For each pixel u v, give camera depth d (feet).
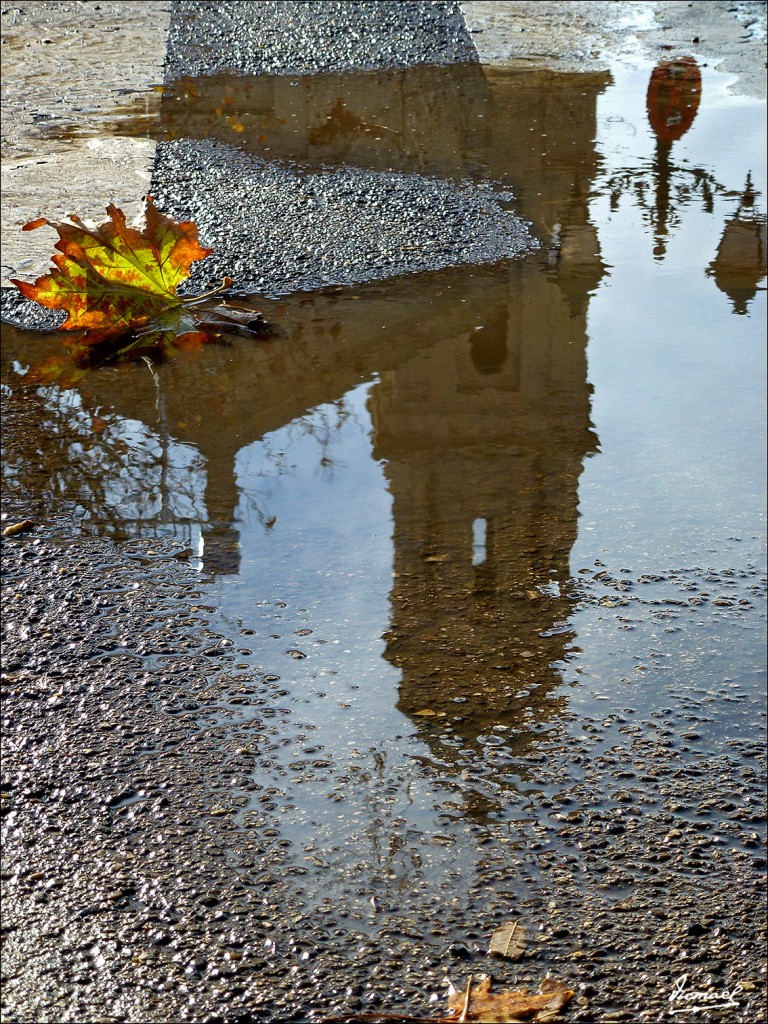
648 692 8.27
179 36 28.48
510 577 9.63
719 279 16.12
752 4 30.91
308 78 25.49
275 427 12.15
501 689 8.29
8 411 12.42
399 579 9.59
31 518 10.42
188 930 6.20
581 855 6.79
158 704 8.04
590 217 18.35
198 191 18.83
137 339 14.29
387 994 5.83
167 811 7.06
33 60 26.61
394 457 11.54
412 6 30.37
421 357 13.70
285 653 8.65
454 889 6.52
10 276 15.57
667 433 12.07
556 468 11.35
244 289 15.51
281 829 6.95
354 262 16.34
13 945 6.09
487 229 17.69
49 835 6.85
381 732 7.82
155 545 10.04
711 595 9.42
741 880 6.61
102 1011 5.71
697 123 22.91
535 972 5.98
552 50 27.37
